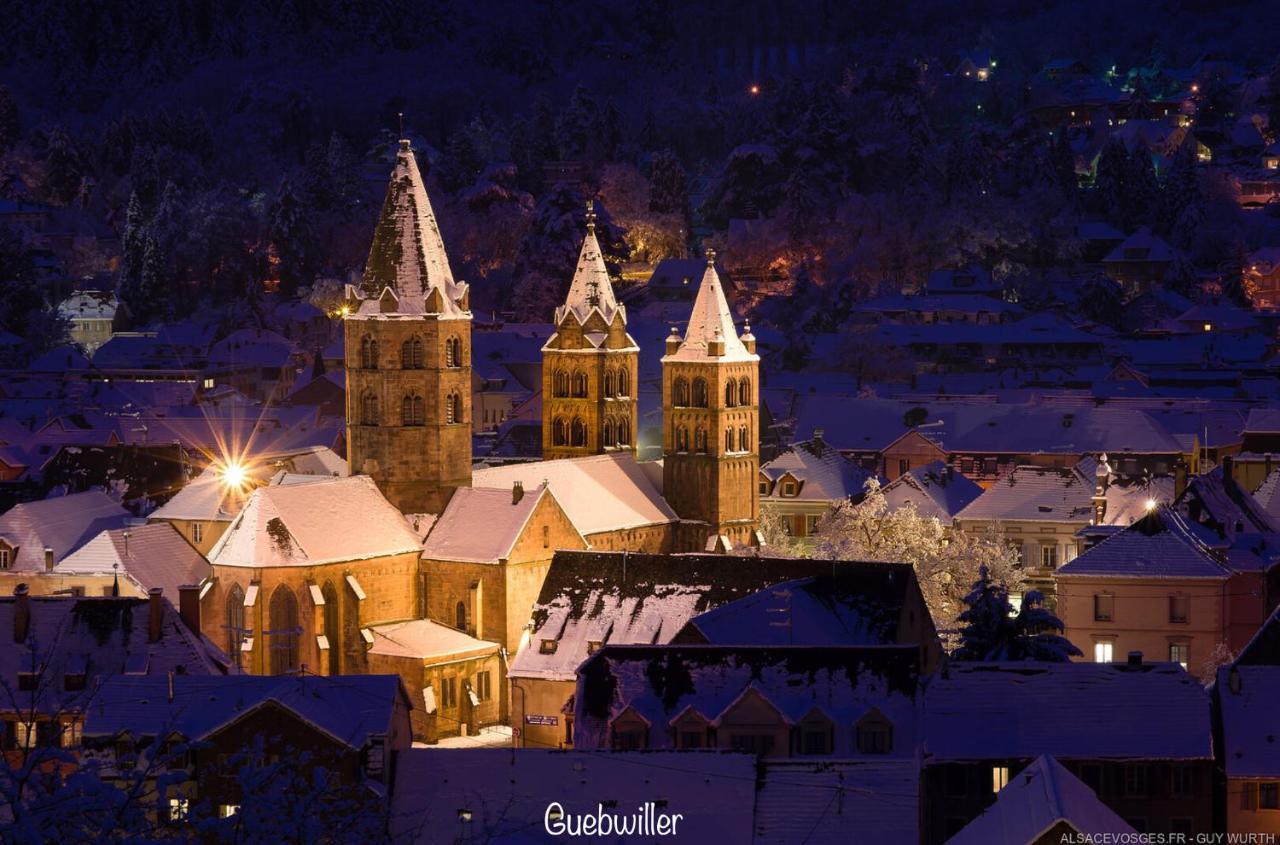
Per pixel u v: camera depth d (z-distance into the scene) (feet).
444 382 628.28
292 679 434.30
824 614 526.16
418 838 378.73
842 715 448.65
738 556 573.33
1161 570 596.29
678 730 456.04
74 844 201.77
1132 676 443.32
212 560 593.42
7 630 505.66
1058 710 437.58
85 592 626.64
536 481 652.89
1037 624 511.81
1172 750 429.38
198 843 249.34
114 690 432.66
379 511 620.08
